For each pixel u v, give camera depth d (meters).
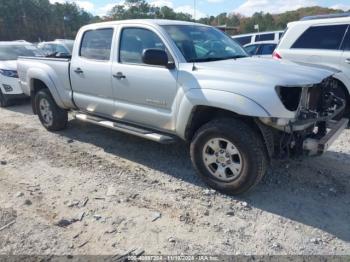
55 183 4.46
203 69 4.03
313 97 3.91
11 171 4.86
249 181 3.79
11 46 10.49
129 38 4.85
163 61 4.14
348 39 6.69
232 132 3.74
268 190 4.16
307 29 7.24
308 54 7.14
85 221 3.59
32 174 4.75
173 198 4.02
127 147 5.71
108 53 5.12
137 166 4.94
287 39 7.53
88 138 6.24
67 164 5.06
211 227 3.47
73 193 4.18
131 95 4.81
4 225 3.54
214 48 4.75
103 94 5.27
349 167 4.78
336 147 5.59
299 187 4.22
